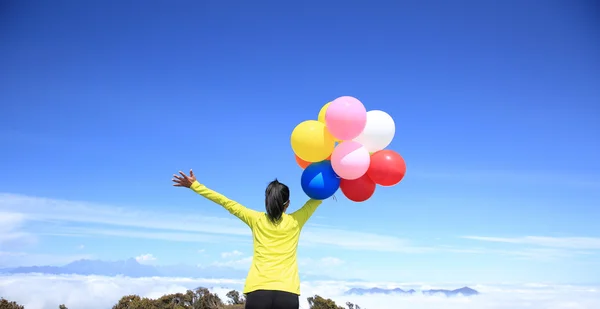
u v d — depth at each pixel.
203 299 16.02
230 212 4.78
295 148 5.56
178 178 4.86
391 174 5.64
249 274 4.44
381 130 5.79
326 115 5.47
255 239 4.56
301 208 5.06
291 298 4.29
